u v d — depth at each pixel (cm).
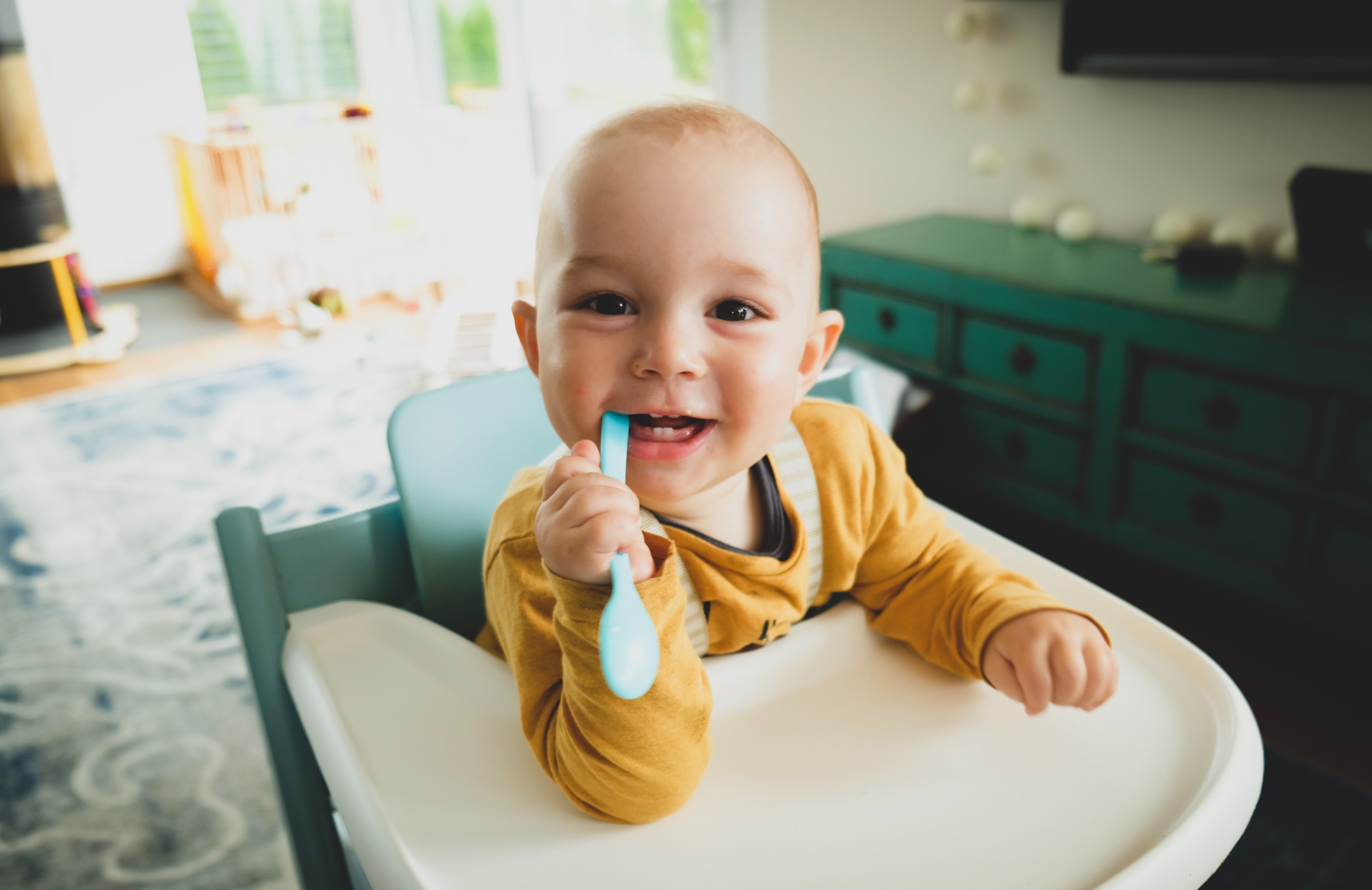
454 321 315
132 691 170
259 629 67
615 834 51
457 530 75
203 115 429
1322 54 160
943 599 66
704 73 346
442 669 66
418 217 420
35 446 279
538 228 53
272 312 396
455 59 468
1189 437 156
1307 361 137
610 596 45
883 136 253
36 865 131
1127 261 186
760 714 62
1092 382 167
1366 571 140
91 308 374
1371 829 128
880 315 204
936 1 230
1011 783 55
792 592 65
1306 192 163
